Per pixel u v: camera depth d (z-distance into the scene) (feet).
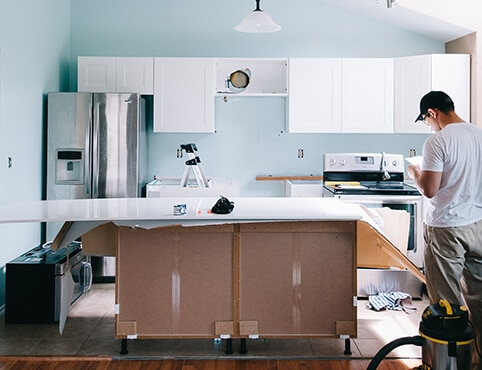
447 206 10.35
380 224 12.93
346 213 11.14
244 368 10.59
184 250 11.07
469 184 10.22
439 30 18.01
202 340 12.06
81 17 19.11
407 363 10.81
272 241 11.07
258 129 19.43
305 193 17.87
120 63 17.84
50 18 17.20
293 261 11.11
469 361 8.79
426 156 10.39
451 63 17.21
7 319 13.06
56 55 17.85
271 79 19.06
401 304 14.38
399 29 19.13
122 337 11.10
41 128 16.69
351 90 18.06
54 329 12.69
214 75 17.95
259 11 13.89
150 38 19.19
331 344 11.82
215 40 19.22
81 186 16.75
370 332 12.50
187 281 11.10
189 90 17.95
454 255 10.35
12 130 14.46
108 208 11.68
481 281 10.61
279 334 11.17
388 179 17.66
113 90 17.83
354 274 11.11
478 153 10.23
